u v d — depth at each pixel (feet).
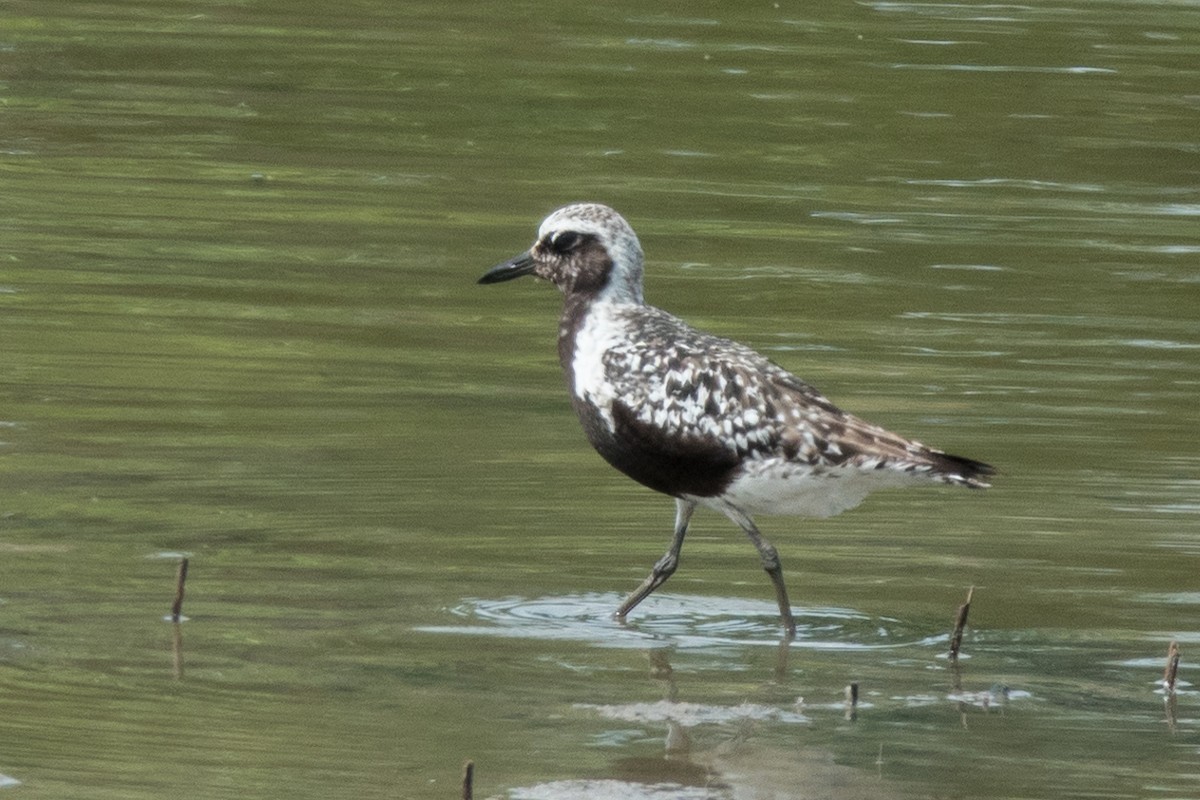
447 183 74.69
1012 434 51.96
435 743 33.32
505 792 31.32
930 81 90.07
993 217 73.61
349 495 45.96
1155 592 41.78
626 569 42.55
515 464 48.52
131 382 53.98
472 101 84.94
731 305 62.95
